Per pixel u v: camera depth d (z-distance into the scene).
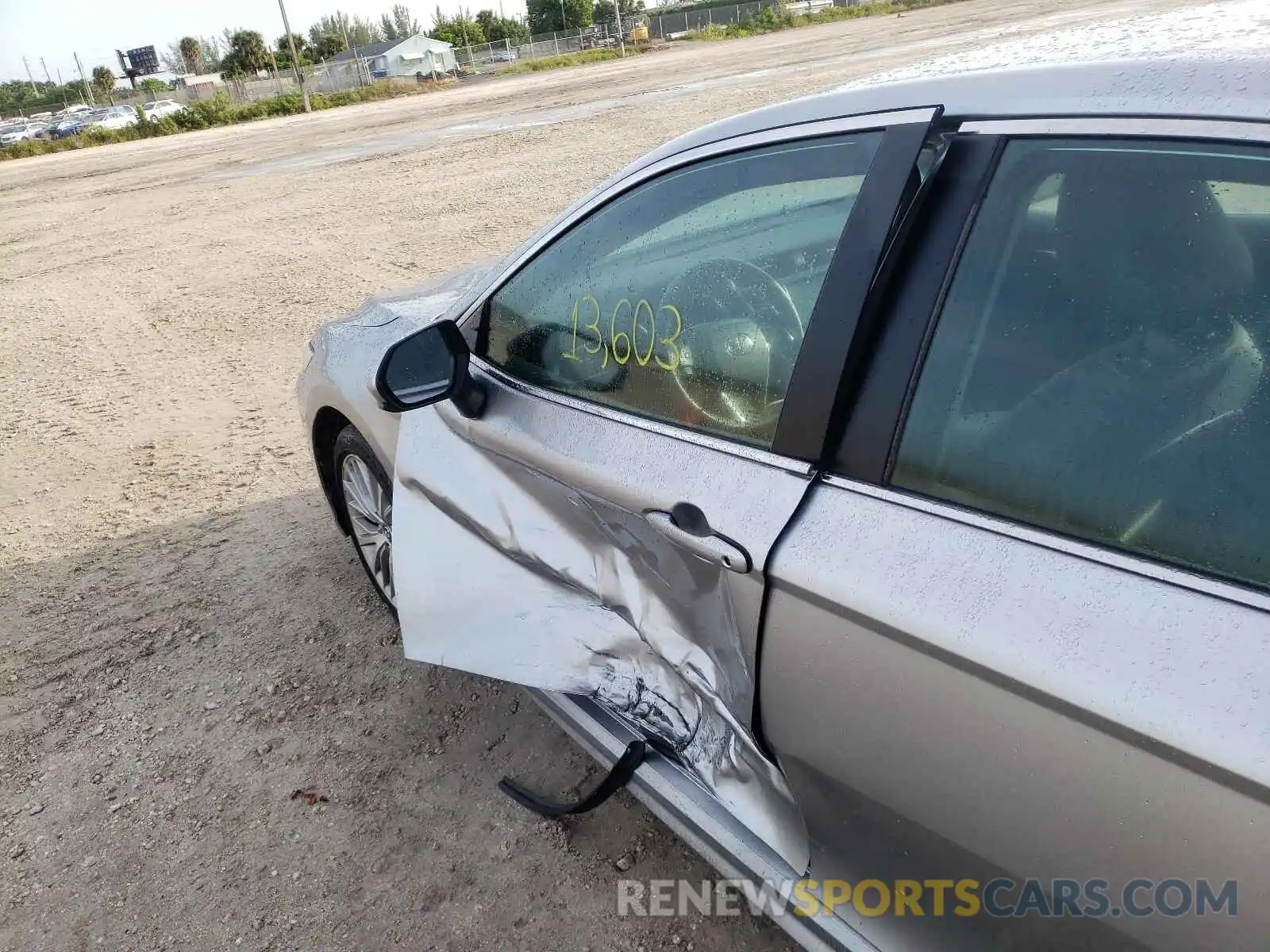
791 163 1.64
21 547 4.35
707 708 1.79
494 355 2.33
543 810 2.24
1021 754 1.15
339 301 7.89
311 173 15.84
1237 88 1.17
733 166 1.75
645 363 1.87
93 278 10.44
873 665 1.31
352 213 11.59
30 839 2.61
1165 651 1.05
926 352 1.38
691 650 1.73
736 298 1.69
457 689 2.96
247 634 3.41
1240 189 1.16
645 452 1.78
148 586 3.84
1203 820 1.00
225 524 4.30
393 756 2.72
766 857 1.68
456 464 2.35
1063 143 1.30
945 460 1.34
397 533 2.55
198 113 40.91
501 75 48.75
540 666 2.15
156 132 40.34
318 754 2.78
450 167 13.78
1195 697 1.01
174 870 2.44
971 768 1.22
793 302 1.60
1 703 3.21
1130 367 1.23
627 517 1.79
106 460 5.28
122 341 7.76
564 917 2.16
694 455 1.68
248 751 2.83
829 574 1.36
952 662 1.20
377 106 35.72
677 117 14.80
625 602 1.89
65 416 6.13
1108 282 1.26
